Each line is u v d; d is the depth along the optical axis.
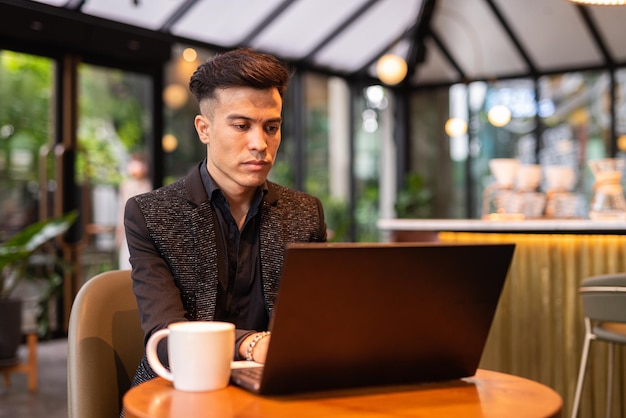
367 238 9.80
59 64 6.39
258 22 7.78
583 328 3.56
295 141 8.92
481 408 1.14
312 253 1.10
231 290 1.62
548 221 3.64
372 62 9.43
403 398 1.20
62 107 6.40
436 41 9.52
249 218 1.64
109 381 1.62
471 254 1.24
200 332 1.19
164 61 7.09
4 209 6.15
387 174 10.19
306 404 1.14
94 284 1.68
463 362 1.33
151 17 6.93
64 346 6.28
